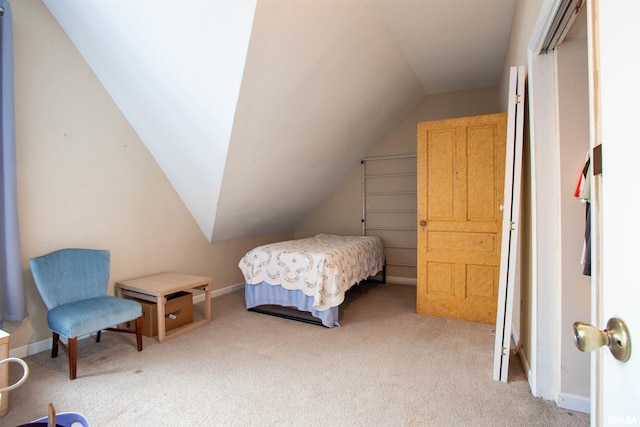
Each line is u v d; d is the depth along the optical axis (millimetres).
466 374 1998
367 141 4289
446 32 2791
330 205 4945
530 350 1912
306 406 1678
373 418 1579
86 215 2564
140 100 2600
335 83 2805
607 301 549
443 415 1600
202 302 3574
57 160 2381
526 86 2018
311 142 3332
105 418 1576
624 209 492
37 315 2275
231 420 1565
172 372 2025
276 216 4328
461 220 2986
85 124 2551
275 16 1862
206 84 2189
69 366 1972
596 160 599
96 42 2340
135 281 2770
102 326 2057
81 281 2293
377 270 4105
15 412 1614
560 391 1660
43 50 2297
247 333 2684
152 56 2197
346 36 2430
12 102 2020
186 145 2748
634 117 463
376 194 4605
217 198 3086
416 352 2312
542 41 1597
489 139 2883
